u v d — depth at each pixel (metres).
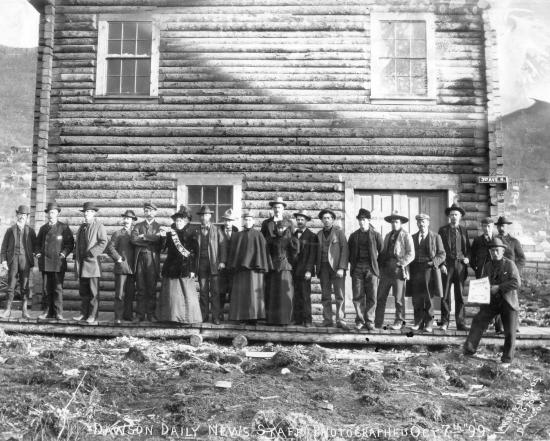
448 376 7.39
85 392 6.23
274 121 11.39
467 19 11.53
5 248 9.73
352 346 9.26
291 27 11.62
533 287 19.56
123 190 11.34
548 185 61.62
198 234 9.73
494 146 11.12
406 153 11.21
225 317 10.63
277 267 9.40
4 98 81.69
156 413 5.77
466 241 9.42
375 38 11.53
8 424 5.32
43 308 10.33
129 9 11.81
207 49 11.66
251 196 11.21
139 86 11.77
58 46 11.79
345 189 11.14
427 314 9.13
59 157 11.48
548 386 7.02
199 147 11.37
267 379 6.82
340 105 11.38
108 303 11.00
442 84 11.40
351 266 9.38
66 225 9.76
